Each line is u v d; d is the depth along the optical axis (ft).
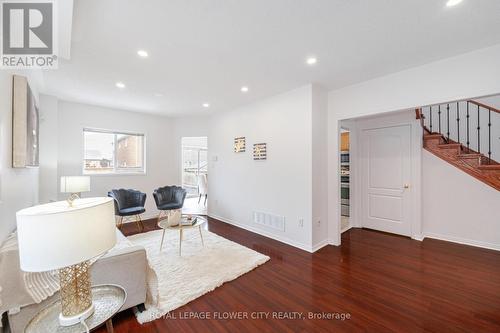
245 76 9.92
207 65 8.81
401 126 12.89
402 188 12.91
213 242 11.93
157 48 7.54
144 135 17.28
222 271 8.75
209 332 5.75
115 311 4.08
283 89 11.58
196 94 12.45
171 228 10.30
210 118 17.51
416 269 8.87
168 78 10.14
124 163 16.60
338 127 11.55
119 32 6.59
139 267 6.39
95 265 5.67
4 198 5.24
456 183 11.62
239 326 5.96
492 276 8.24
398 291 7.41
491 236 10.74
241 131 14.79
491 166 10.62
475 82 7.66
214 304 6.86
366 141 14.24
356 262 9.59
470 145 13.71
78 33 6.60
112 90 11.80
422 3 5.45
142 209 14.11
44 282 4.90
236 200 15.17
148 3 5.38
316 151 11.11
